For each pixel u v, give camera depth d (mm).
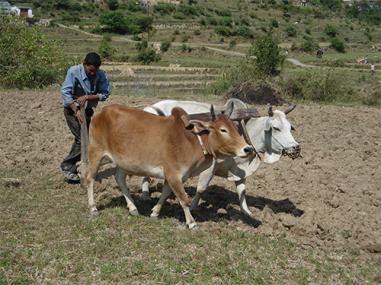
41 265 5816
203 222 7000
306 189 8117
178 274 5773
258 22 88188
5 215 6930
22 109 12969
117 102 14023
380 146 10797
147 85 28797
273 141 6926
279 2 112062
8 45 18656
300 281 5785
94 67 7398
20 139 10328
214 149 6422
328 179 8617
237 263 6039
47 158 9188
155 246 6309
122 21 68375
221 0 107312
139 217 7027
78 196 7750
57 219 6875
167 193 6906
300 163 9375
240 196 7191
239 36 71500
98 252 6129
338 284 5816
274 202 7691
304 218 7016
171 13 86812
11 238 6344
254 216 7227
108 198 7707
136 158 6637
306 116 13398
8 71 18234
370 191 8086
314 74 19594
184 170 6531
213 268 5891
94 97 7531
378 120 13336
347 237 6762
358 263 6270
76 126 7816
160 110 7379
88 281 5613
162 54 55688
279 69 24734
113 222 6852
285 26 85625
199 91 21109
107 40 59188
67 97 7473
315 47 63906
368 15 110312
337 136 11492
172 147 6496
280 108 14586
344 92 19141
